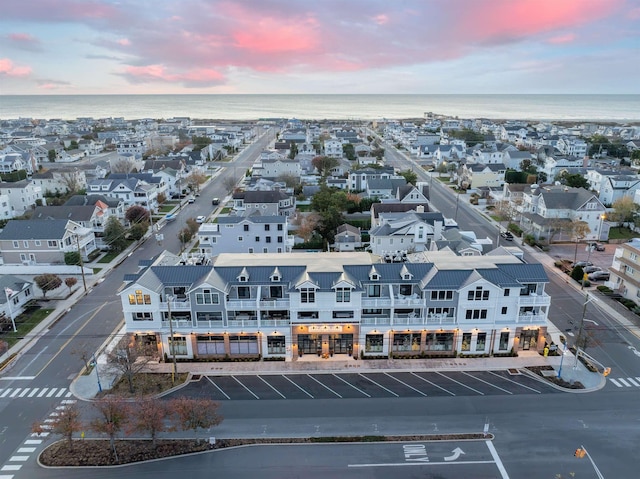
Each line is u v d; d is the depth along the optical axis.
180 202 137.88
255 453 43.53
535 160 191.75
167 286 58.81
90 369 56.97
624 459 42.69
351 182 148.38
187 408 42.00
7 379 55.03
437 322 58.44
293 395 52.31
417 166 197.62
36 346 62.19
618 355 59.72
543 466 41.84
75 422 42.75
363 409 49.81
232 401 51.22
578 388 53.09
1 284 72.12
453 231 88.38
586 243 103.19
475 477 40.59
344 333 59.25
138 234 104.19
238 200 120.38
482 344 59.97
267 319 59.09
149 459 42.69
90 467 41.72
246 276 58.41
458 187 158.12
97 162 191.25
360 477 40.66
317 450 43.91
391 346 59.84
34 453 43.62
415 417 48.47
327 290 56.81
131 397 51.41
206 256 79.69
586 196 105.88
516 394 52.19
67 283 77.50
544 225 102.62
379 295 59.62
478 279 56.75
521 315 59.09
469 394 52.25
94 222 105.38
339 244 99.19
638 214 114.75
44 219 98.44
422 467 41.78
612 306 72.62
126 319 57.88
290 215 122.06
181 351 59.81
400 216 98.94
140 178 137.62
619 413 48.97
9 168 168.00
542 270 59.84
